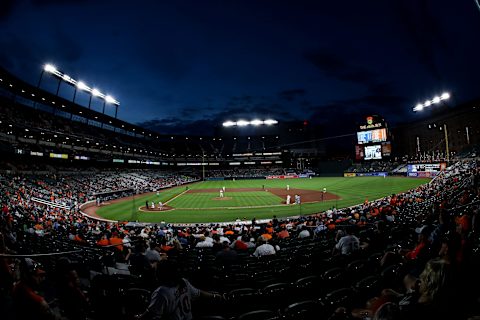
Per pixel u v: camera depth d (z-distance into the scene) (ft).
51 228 58.18
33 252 30.94
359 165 291.58
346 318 11.19
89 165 199.82
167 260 9.87
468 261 11.38
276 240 38.52
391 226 36.09
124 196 158.61
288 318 11.19
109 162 207.10
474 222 21.35
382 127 271.90
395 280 15.06
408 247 24.29
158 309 9.27
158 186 198.18
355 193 131.03
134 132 296.71
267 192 154.20
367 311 11.39
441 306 7.99
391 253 17.37
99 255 31.14
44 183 129.90
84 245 40.06
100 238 44.70
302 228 49.93
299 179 269.85
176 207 108.37
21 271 11.50
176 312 9.52
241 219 80.89
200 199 131.23
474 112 230.27
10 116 141.28
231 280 20.11
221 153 390.21
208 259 29.04
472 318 7.65
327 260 22.61
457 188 67.51
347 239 23.75
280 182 237.86
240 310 15.28
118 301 14.82
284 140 496.64
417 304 8.19
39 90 157.69
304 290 16.31
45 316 11.33
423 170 203.00
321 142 504.02
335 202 105.19
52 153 153.99
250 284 19.42
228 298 15.25
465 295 8.80
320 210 90.89
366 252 24.85
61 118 195.00
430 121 275.39
